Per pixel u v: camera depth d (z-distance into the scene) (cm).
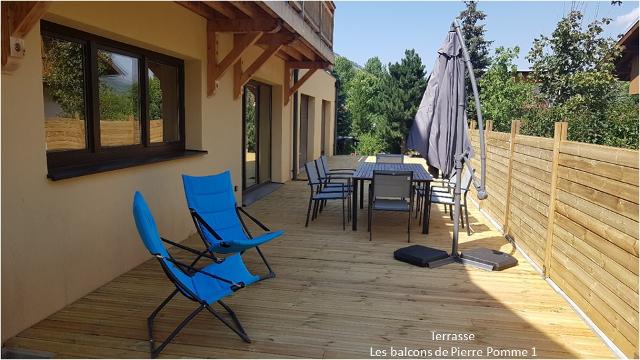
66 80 341
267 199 767
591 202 305
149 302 331
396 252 446
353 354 266
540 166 411
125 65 414
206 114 541
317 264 427
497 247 489
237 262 324
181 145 525
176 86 515
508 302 342
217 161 581
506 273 405
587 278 310
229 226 411
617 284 270
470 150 438
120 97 408
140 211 257
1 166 262
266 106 904
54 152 331
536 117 959
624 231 262
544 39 980
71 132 349
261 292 356
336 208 696
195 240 498
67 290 322
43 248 296
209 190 413
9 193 268
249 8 452
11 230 271
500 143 572
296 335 288
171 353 264
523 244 462
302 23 552
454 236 438
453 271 409
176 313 315
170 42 443
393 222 602
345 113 2362
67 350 264
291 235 531
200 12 491
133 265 402
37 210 289
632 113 876
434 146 462
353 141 2158
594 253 300
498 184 579
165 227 459
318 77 1322
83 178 332
